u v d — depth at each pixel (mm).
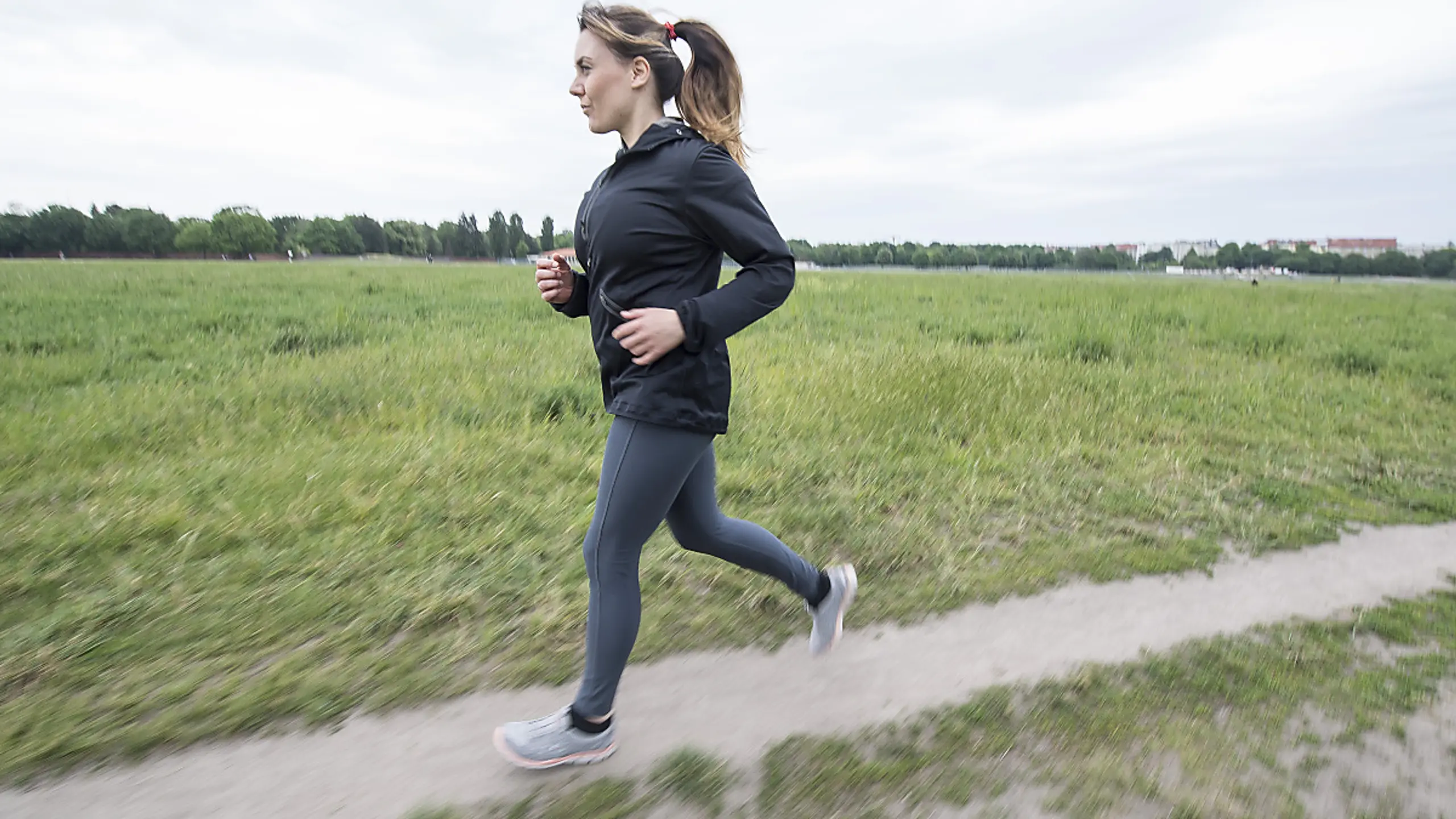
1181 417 5828
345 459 4078
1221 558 3467
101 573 2896
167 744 2053
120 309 9836
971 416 5414
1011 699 2332
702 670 2469
